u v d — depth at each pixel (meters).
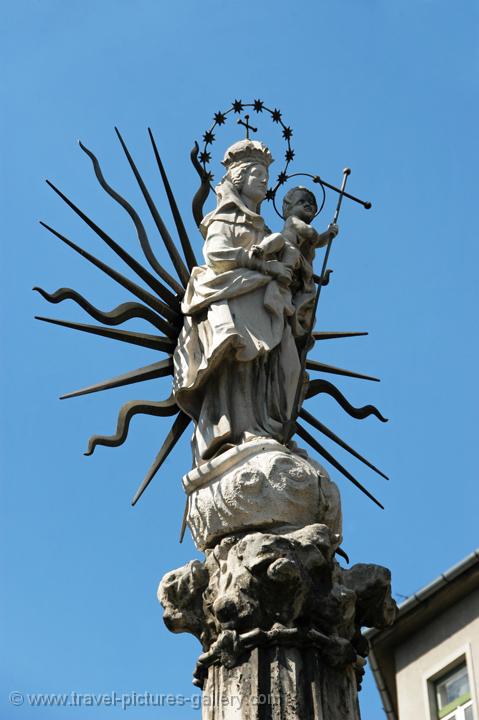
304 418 25.14
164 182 25.34
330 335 26.64
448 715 33.88
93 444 23.95
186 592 22.17
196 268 24.44
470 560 33.66
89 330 24.31
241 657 21.27
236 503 22.25
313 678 21.05
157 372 24.48
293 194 25.59
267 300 23.91
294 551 21.56
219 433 23.08
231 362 23.59
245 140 25.67
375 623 22.33
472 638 33.75
